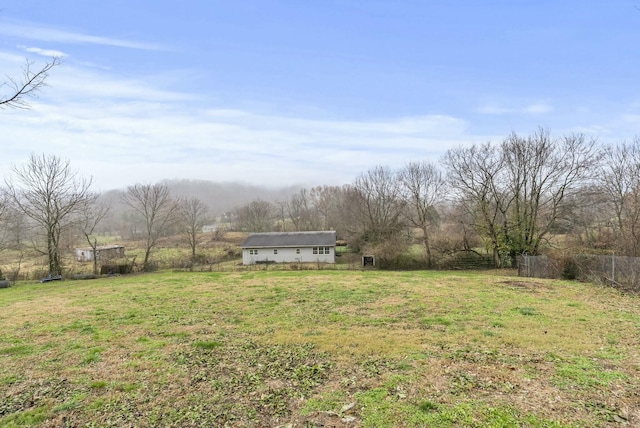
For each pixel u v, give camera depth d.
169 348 7.97
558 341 7.71
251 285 18.55
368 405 4.94
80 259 42.44
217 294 15.71
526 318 9.91
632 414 4.54
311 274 24.02
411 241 33.12
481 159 35.59
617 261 16.48
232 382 5.95
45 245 29.72
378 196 37.91
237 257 44.44
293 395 5.37
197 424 4.60
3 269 31.02
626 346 7.33
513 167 27.75
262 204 66.44
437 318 10.12
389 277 21.53
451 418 4.49
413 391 5.34
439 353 7.08
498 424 4.32
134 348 8.05
